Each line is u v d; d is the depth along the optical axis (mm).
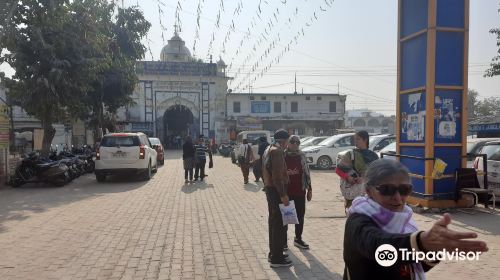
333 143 19953
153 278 5004
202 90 47188
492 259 5512
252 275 5098
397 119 9719
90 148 20859
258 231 7336
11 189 13359
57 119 17797
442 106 8766
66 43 16641
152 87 46312
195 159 15352
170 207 9773
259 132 22672
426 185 8625
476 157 9500
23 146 24844
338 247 6281
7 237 6949
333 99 53594
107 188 13445
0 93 20828
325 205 9922
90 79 17828
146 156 15531
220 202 10484
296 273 5160
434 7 8578
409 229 2006
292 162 6121
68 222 8109
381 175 2020
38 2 15273
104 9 16031
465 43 8781
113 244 6500
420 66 9023
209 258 5781
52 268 5367
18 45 15844
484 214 8273
